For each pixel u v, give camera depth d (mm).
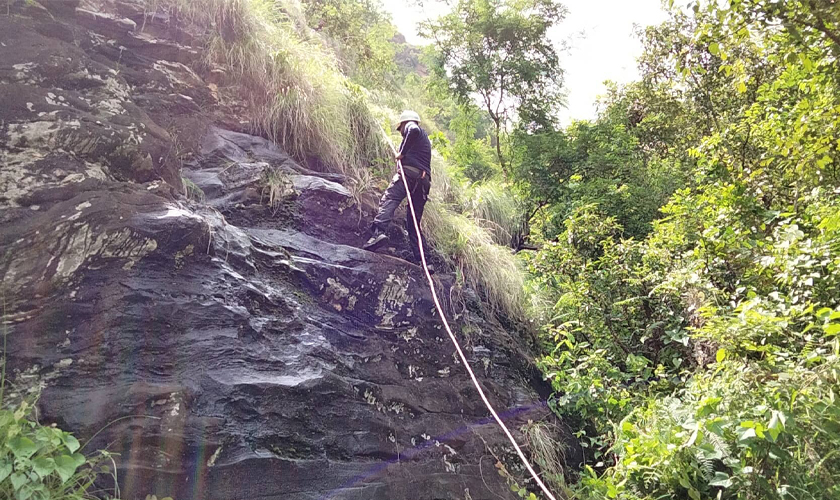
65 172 3020
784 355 3482
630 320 5625
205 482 2682
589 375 4871
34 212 2850
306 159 5430
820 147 4426
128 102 3668
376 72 12539
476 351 4984
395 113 8789
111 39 4383
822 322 3635
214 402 2898
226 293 3332
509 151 14789
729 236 5000
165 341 2938
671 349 5289
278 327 3525
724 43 3807
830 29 3371
